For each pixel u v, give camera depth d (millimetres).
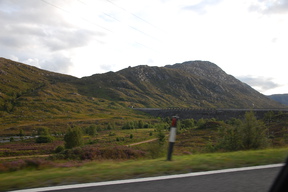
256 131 17109
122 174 5719
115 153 19172
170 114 161250
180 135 75125
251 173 5691
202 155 9797
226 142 18312
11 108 176500
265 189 4531
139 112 199125
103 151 19828
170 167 6410
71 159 17953
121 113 190875
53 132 113750
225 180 5121
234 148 17672
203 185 4781
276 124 61000
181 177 5371
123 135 93250
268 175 5500
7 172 7609
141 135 91812
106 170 6332
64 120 148875
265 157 7551
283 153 8219
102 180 5234
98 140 78188
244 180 5117
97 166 7535
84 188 4617
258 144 16891
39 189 4574
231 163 6828
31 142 84875
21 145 75750
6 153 58125
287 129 43938
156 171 6004
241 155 8219
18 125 128875
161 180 5141
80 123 137375
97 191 4434
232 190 4480
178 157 9586
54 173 6156
